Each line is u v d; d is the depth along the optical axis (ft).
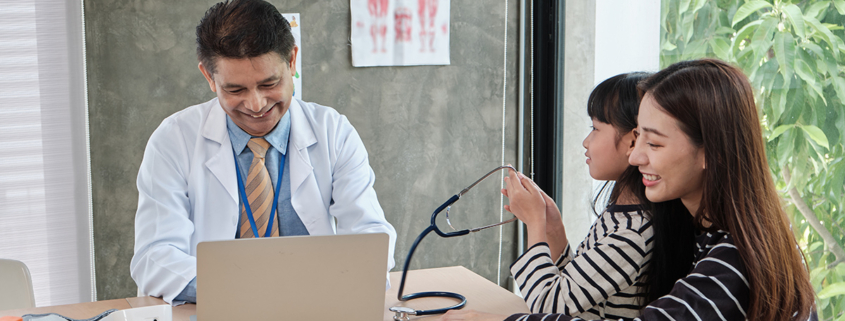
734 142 3.21
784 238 3.27
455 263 9.82
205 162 5.18
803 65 5.49
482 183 9.86
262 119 4.86
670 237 3.78
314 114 5.67
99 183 7.95
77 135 7.77
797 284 3.28
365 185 5.64
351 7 8.79
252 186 5.19
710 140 3.23
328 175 5.53
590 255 3.92
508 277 10.17
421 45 9.21
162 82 8.04
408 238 9.52
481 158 9.81
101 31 7.75
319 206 5.38
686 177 3.37
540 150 9.73
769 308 3.12
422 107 9.37
